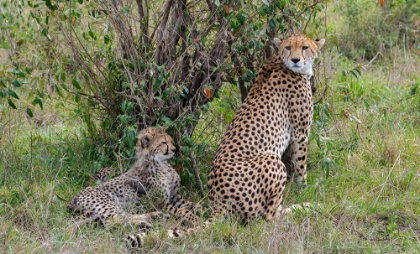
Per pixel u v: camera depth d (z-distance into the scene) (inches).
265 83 436.1
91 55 463.8
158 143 415.2
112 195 412.2
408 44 666.2
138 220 384.2
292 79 440.8
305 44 436.1
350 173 451.5
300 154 446.0
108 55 455.2
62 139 490.9
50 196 387.2
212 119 482.6
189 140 431.8
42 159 435.8
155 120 443.5
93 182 431.2
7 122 480.7
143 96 426.9
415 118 530.9
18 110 520.4
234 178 385.7
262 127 417.7
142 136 419.2
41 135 505.0
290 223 378.9
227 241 366.9
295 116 442.3
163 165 420.5
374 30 678.5
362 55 658.8
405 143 481.7
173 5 434.9
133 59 429.1
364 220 399.2
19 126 509.7
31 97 479.5
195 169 438.3
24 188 418.3
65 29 476.4
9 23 525.7
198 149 442.9
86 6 440.5
